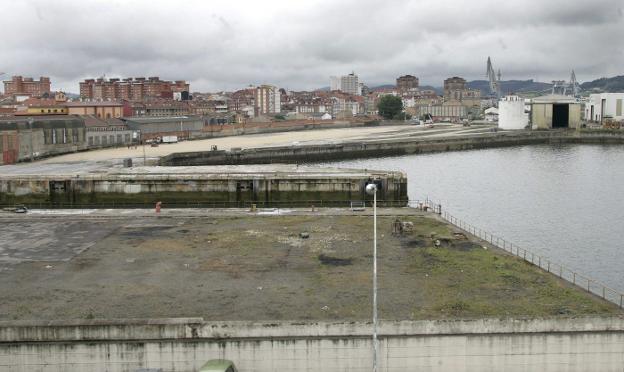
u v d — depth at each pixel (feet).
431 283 161.07
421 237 209.87
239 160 600.80
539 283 160.25
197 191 336.29
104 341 128.98
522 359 129.08
